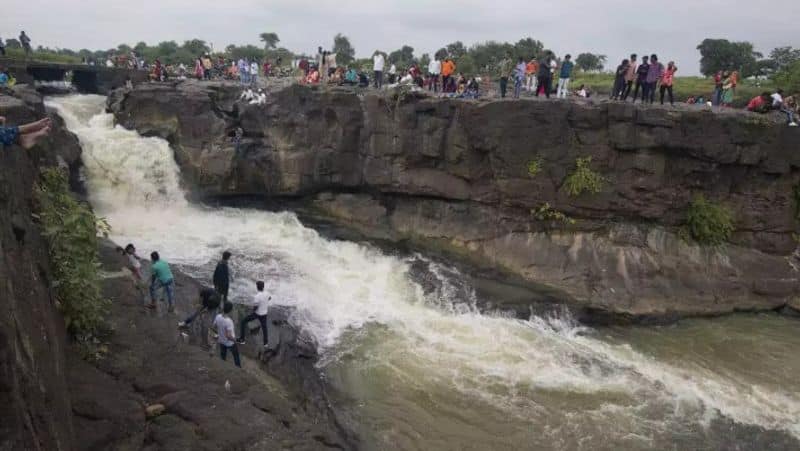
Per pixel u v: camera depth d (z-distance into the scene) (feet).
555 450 38.42
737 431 41.68
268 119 76.69
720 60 169.58
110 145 72.28
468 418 41.24
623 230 64.95
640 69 68.39
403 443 38.01
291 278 59.98
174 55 243.81
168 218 73.00
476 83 82.89
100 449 26.32
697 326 58.95
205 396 31.71
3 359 14.89
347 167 75.36
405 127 70.23
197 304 48.44
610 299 60.44
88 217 34.32
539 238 66.33
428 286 62.59
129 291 43.01
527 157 64.13
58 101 88.38
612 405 43.98
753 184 64.18
